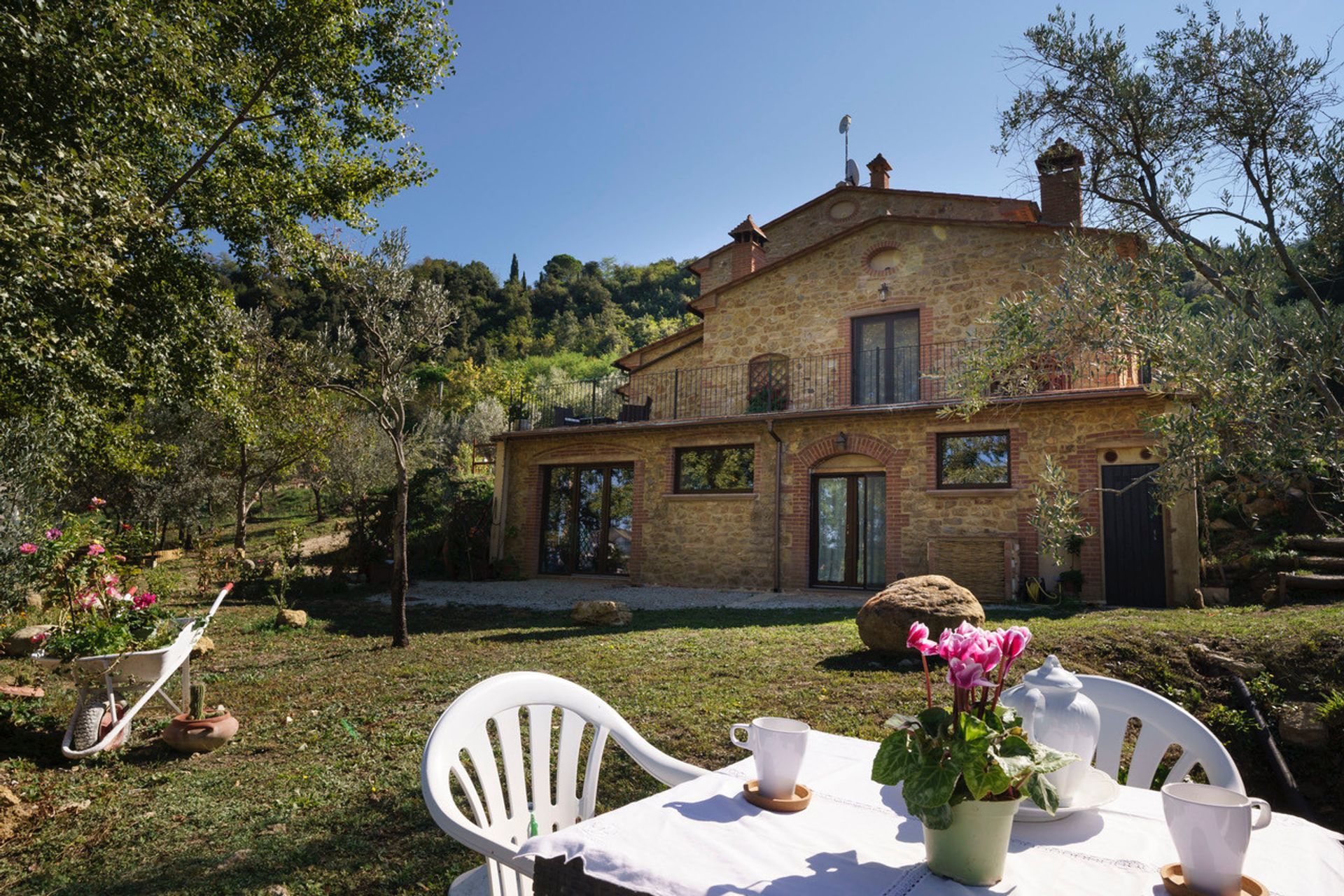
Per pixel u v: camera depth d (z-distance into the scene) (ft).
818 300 52.08
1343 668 18.42
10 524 20.62
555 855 4.74
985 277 46.60
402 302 29.45
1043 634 21.80
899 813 5.57
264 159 42.34
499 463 54.75
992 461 39.24
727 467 47.21
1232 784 6.95
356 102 44.70
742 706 17.90
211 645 27.66
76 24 25.76
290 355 33.42
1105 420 36.19
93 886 10.70
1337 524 12.99
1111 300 15.26
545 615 36.78
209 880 10.71
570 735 7.84
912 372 48.44
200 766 15.76
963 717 4.43
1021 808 5.45
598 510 52.37
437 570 55.57
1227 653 19.70
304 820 12.75
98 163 26.43
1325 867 4.67
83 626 17.08
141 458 52.03
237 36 38.37
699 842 4.94
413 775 14.51
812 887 4.29
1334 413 12.95
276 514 103.50
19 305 24.00
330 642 29.71
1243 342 13.25
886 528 41.86
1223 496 37.47
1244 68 15.80
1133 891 4.38
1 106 25.09
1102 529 35.81
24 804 13.93
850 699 18.15
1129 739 16.30
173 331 36.73
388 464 90.43
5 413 29.32
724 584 45.60
